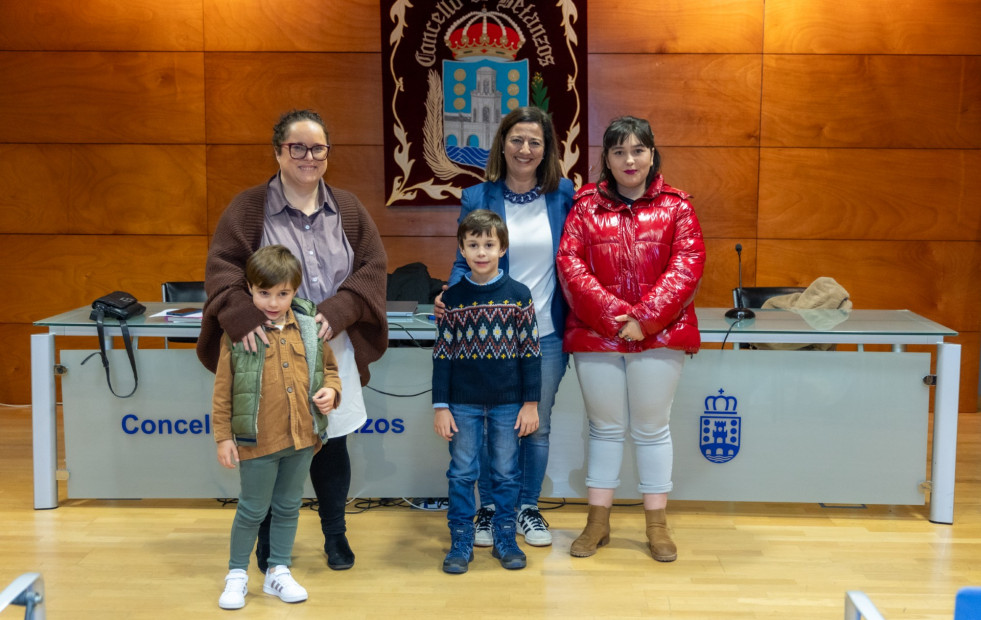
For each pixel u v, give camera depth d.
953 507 3.32
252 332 2.41
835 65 4.98
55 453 3.35
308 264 2.63
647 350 2.76
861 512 3.37
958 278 5.12
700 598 2.60
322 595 2.62
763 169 5.07
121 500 3.47
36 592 1.52
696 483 3.32
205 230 5.14
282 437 2.43
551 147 2.87
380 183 5.11
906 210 5.08
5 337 5.24
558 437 3.35
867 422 3.27
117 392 3.31
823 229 5.12
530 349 2.72
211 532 3.12
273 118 5.04
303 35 4.99
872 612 1.44
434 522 3.26
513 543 2.84
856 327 3.24
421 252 5.15
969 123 4.99
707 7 4.95
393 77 4.95
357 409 2.73
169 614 2.49
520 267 2.88
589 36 4.98
